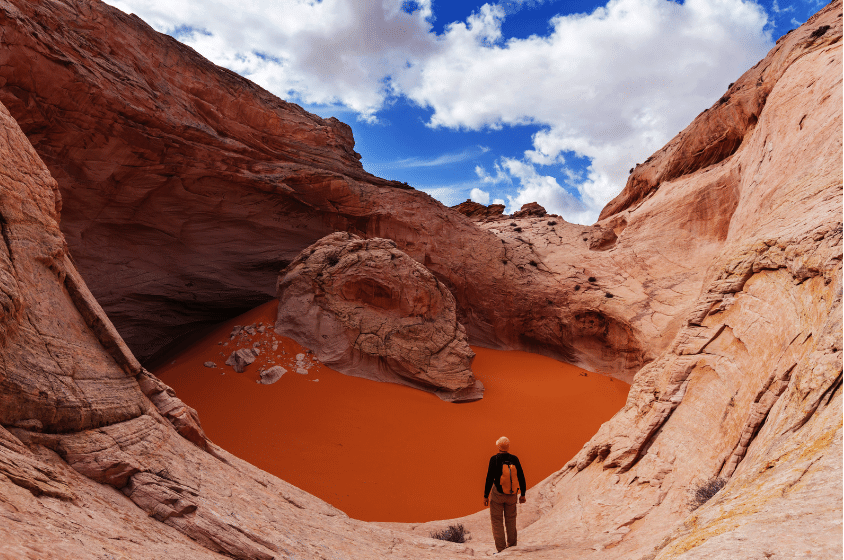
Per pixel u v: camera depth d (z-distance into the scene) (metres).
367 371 26.22
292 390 23.20
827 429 3.65
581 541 8.21
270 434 19.89
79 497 4.10
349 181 35.25
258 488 7.54
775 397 7.53
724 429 8.95
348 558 5.72
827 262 7.45
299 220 33.28
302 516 7.12
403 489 17.72
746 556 2.33
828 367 4.94
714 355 10.63
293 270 29.16
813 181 11.83
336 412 22.25
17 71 20.05
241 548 4.78
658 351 30.50
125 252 26.70
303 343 26.64
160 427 6.73
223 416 20.70
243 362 24.30
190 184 27.83
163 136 25.55
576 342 36.59
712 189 35.06
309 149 36.22
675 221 37.06
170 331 30.33
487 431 23.36
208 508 5.23
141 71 26.53
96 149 23.72
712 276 14.46
